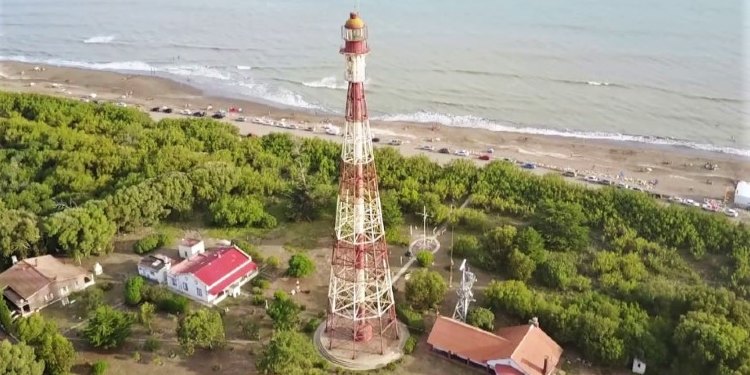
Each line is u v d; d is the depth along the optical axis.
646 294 102.44
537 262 111.69
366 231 94.88
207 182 130.75
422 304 103.69
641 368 91.19
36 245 115.25
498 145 171.12
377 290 94.06
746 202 137.75
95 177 139.50
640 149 167.50
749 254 114.06
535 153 166.50
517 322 101.00
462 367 92.81
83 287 109.38
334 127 180.88
